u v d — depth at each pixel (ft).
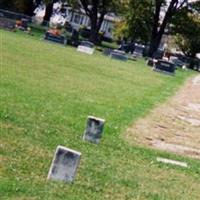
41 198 27.07
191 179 37.83
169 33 255.29
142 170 37.11
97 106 60.75
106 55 161.99
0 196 26.21
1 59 84.79
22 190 27.45
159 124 59.93
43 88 64.39
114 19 381.19
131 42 270.87
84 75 90.63
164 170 38.65
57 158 29.91
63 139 40.45
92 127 42.16
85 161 35.68
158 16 246.47
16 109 47.44
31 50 114.73
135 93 82.28
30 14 269.03
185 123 65.87
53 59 106.11
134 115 60.90
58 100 58.34
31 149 35.40
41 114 47.93
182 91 106.22
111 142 43.83
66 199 27.73
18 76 69.21
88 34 279.49
